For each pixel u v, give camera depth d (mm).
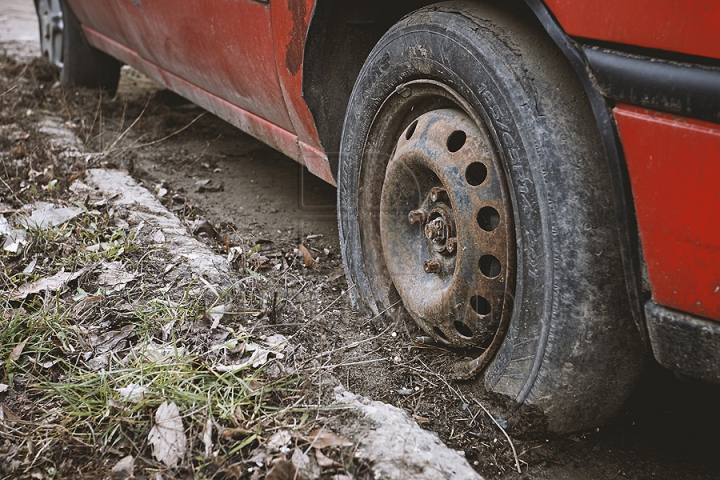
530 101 1944
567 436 2234
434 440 2053
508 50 2020
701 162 1594
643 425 2314
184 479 1927
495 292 2170
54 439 2066
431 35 2246
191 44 3695
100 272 2926
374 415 2104
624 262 1815
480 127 2133
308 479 1866
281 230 3742
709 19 1532
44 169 4098
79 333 2531
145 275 2924
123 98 5973
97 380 2277
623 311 1917
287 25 2766
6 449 2053
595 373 1982
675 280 1705
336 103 2875
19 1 11055
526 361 2074
